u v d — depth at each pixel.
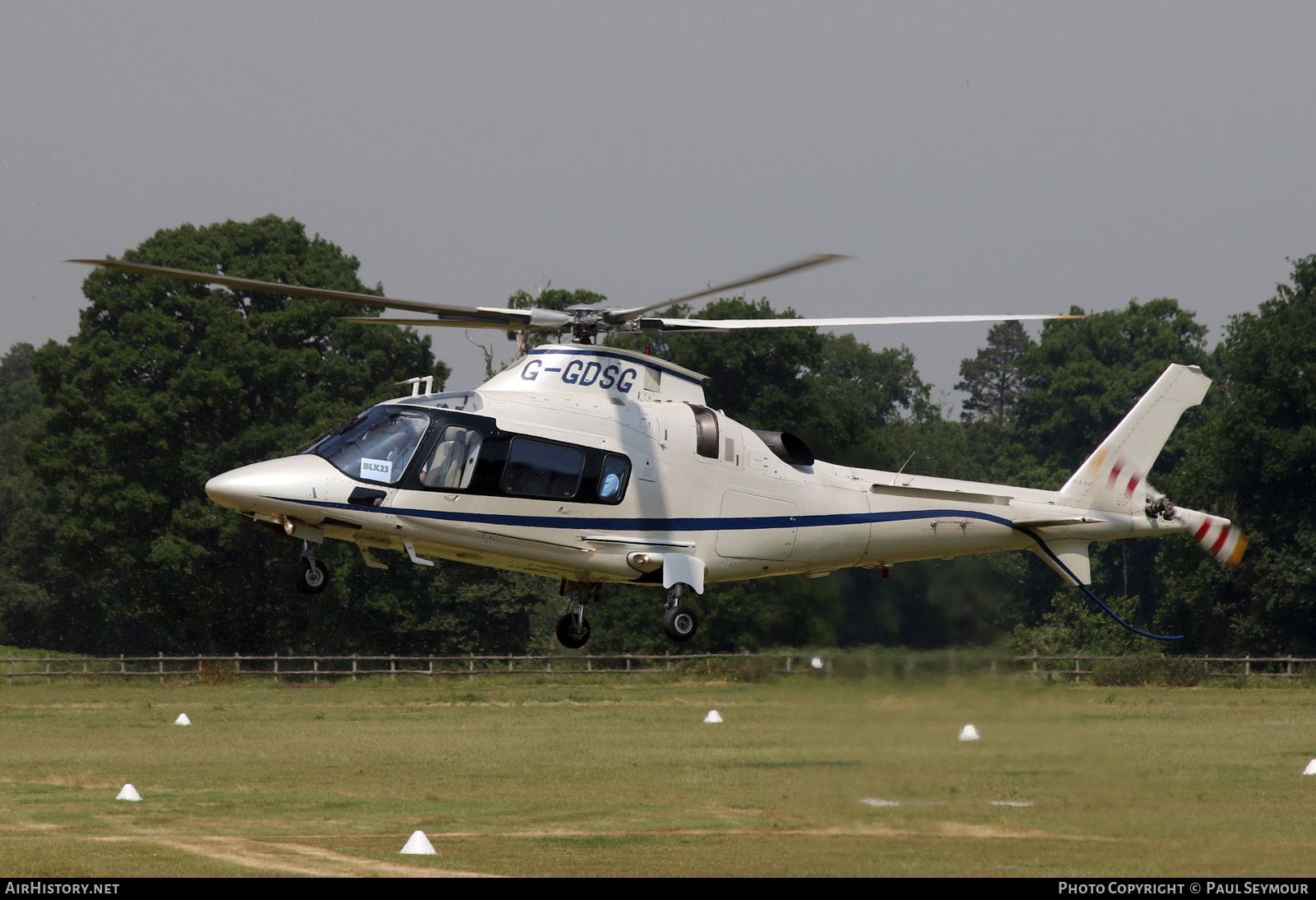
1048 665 163.25
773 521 75.50
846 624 175.88
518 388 71.56
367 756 85.81
